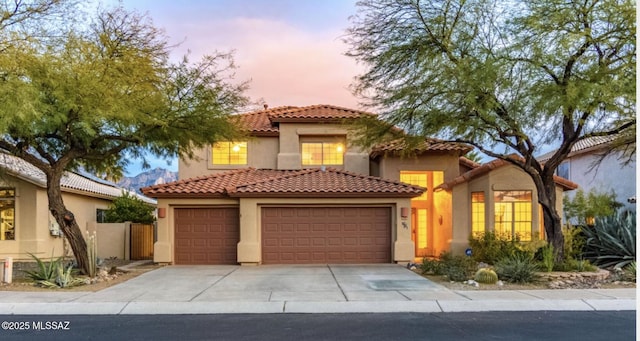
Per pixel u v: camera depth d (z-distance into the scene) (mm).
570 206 23438
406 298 10727
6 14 12344
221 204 18359
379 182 19031
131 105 12945
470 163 22203
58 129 13906
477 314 9461
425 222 22578
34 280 12953
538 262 14914
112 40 13547
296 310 9773
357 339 7609
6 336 7832
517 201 19062
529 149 14953
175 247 18312
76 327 8438
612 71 12594
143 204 23594
